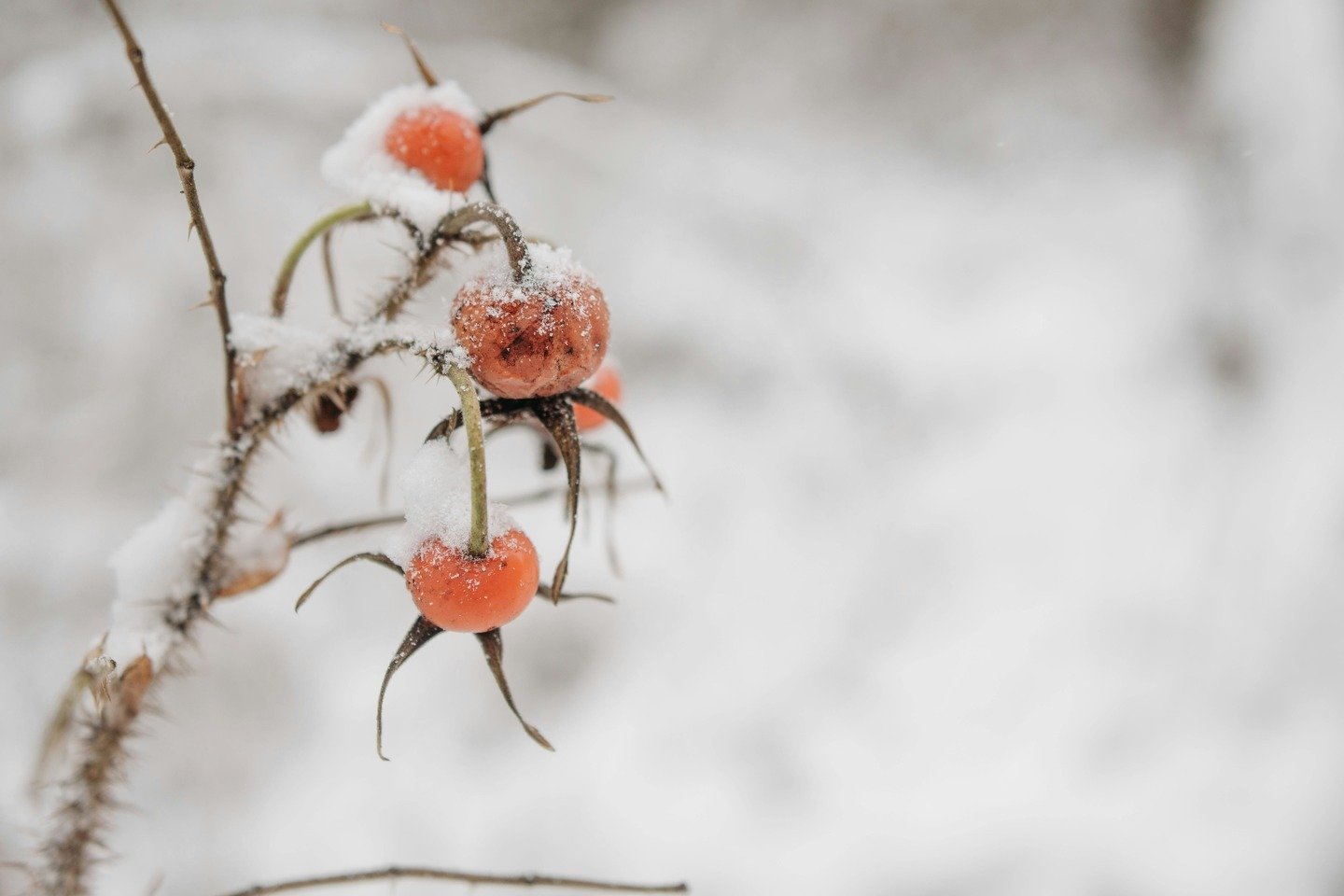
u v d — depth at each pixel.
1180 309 1.79
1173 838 1.17
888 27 2.66
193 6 1.61
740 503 1.52
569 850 1.17
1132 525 1.50
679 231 1.73
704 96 2.62
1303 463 1.45
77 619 1.18
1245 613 1.37
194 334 1.33
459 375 0.48
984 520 1.51
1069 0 2.60
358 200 0.50
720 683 1.34
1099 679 1.33
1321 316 1.58
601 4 2.57
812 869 1.16
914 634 1.39
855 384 1.66
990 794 1.22
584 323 0.48
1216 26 1.99
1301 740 1.24
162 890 1.08
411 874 0.52
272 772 1.19
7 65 1.43
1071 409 1.66
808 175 2.23
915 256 2.01
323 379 0.50
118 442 1.28
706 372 1.68
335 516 1.33
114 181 1.30
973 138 2.58
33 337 1.26
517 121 1.60
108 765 0.52
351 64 1.41
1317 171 1.69
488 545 0.48
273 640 1.25
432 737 1.26
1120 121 2.49
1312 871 1.14
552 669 1.35
